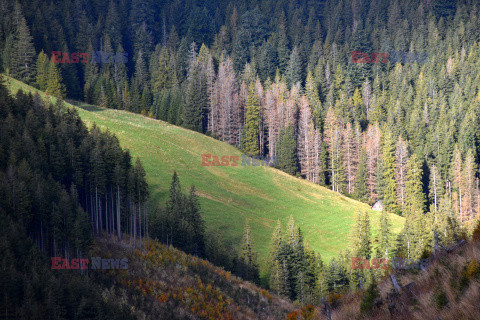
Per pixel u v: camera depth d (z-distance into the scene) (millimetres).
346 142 118000
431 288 13578
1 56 144125
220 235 66875
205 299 44031
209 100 145125
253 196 93188
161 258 51062
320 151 119000
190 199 67125
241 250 69750
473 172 103000
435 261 15250
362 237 65938
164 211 64750
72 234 44938
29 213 46094
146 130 116312
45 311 33375
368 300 15367
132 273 45594
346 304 17750
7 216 42156
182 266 50594
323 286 56500
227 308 43594
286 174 113062
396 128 137375
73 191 53406
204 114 144875
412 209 90562
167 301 42156
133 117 135625
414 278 15227
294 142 118625
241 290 50250
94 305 35500
